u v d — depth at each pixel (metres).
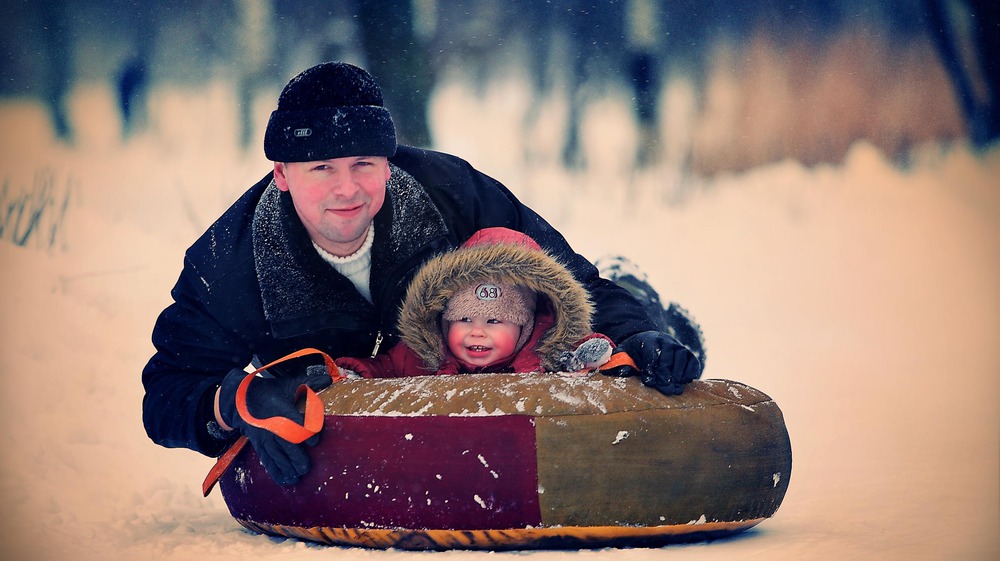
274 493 5.42
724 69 23.70
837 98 22.88
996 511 6.41
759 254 17.12
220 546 5.55
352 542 5.30
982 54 23.70
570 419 5.02
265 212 6.26
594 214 18.64
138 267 14.59
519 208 7.09
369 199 6.06
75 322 12.39
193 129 20.95
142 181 18.66
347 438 5.20
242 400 5.35
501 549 5.15
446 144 20.84
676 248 17.25
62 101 21.72
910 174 20.83
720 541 5.50
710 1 24.48
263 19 22.11
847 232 18.12
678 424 5.16
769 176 20.42
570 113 22.34
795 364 12.76
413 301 6.16
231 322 6.25
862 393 11.43
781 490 5.62
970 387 11.58
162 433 6.00
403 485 5.06
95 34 22.89
